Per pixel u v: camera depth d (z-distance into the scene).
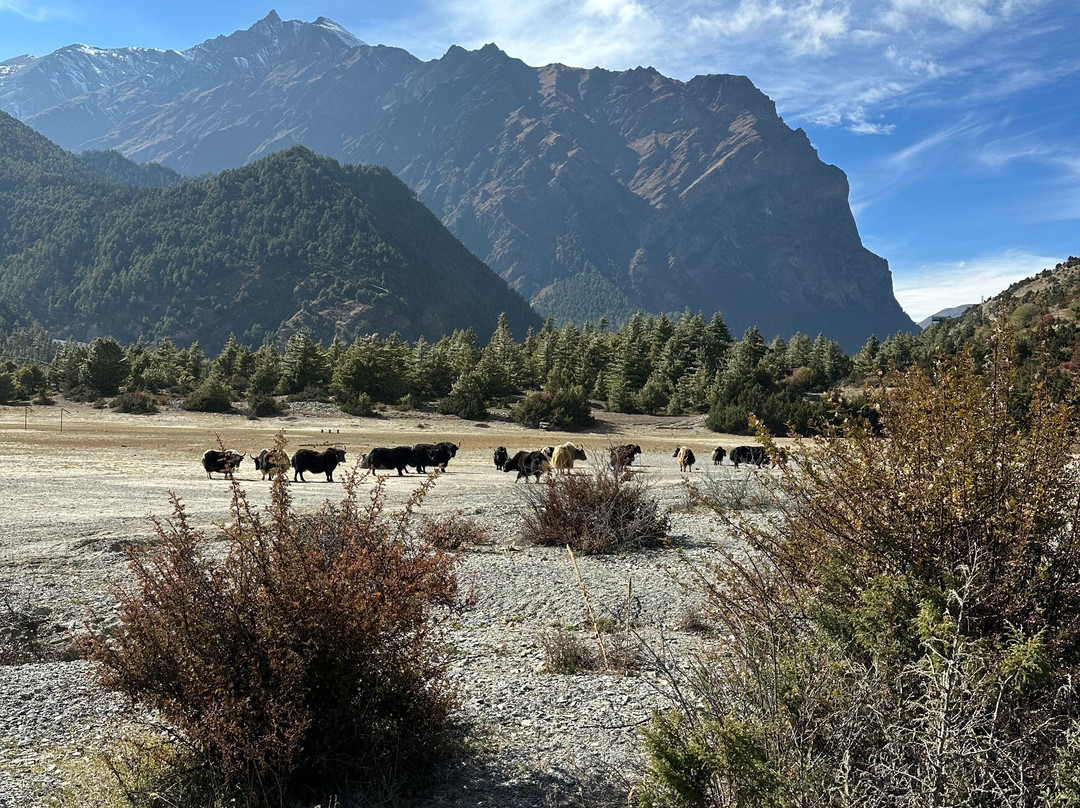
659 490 20.66
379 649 4.49
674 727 3.62
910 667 3.12
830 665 3.39
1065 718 2.99
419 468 30.23
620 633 7.89
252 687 4.16
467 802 4.14
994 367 3.92
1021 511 3.57
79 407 75.62
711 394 74.06
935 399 3.96
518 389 95.94
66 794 4.20
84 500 17.83
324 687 4.30
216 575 4.46
